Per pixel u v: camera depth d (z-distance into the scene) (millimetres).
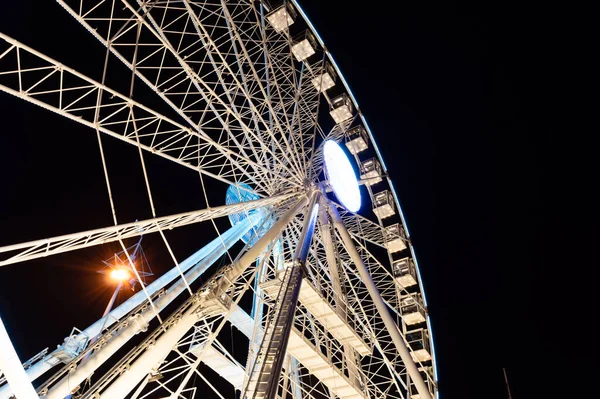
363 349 19562
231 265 15828
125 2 14664
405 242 28031
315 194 21281
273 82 22578
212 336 14203
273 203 21531
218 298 14414
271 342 11250
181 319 13750
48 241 11023
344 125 28703
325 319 18391
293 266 14703
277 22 24641
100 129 13367
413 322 25719
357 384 19156
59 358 13648
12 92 11469
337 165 24719
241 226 22062
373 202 29031
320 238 23156
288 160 21906
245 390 10930
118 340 12969
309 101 25078
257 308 18281
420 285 26531
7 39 11070
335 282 20734
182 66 17328
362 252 25391
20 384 7699
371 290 21641
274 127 23234
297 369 20375
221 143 20281
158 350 12977
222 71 19438
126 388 12305
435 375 23734
